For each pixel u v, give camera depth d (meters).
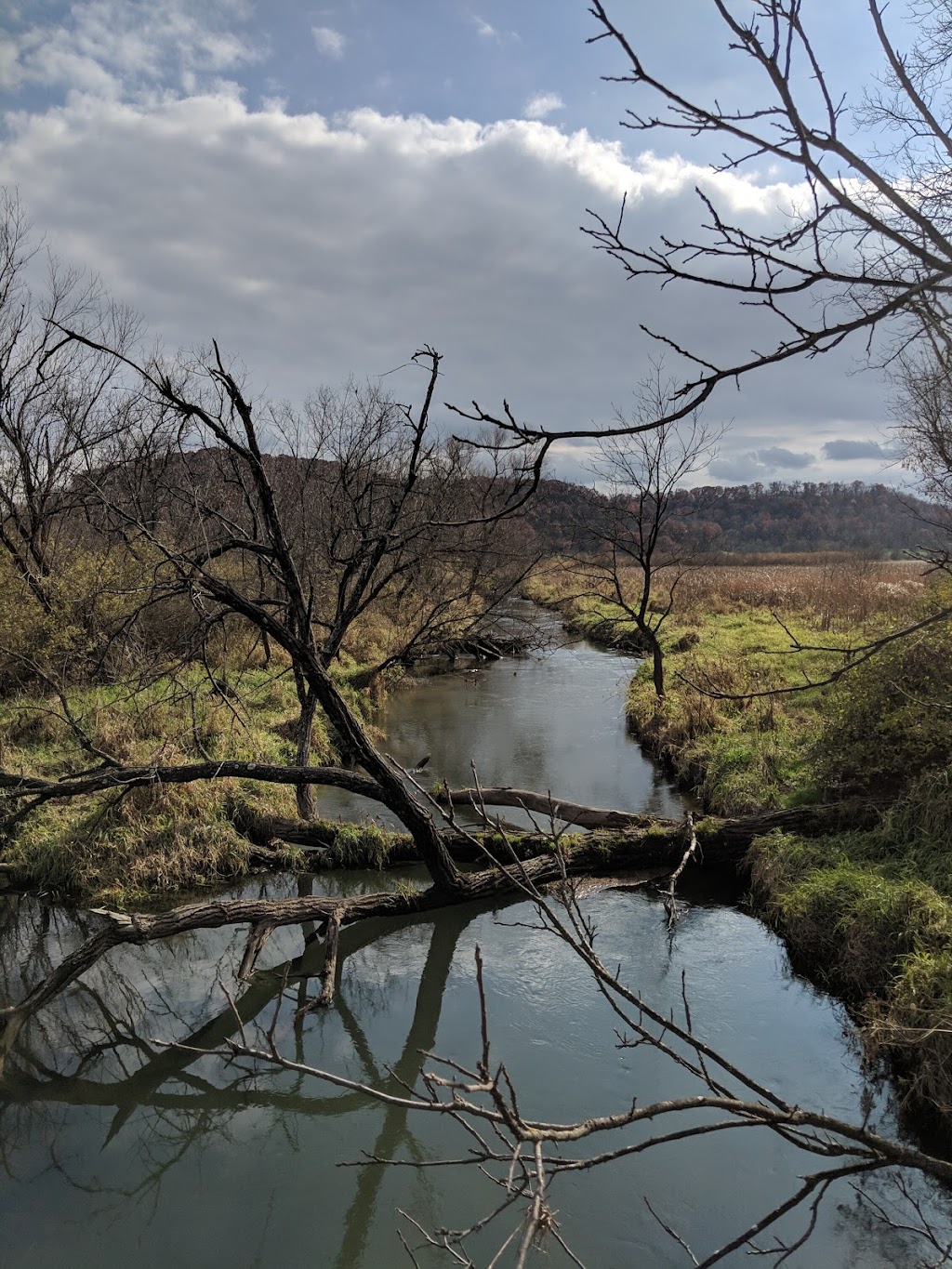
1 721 11.61
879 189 1.95
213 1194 5.25
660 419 2.26
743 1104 2.70
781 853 8.36
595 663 22.38
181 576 6.95
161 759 9.78
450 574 20.25
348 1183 5.32
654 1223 4.84
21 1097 6.17
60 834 9.30
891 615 15.52
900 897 6.79
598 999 6.98
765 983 7.12
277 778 7.74
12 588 13.34
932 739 8.58
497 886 8.47
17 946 8.09
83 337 5.38
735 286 2.25
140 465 15.57
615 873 9.08
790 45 1.84
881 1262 4.47
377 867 9.45
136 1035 6.86
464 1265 4.63
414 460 8.54
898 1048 5.82
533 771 12.78
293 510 17.69
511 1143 2.54
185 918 6.89
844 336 2.19
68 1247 4.82
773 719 12.13
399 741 14.52
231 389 6.39
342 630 9.68
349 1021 7.02
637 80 2.03
